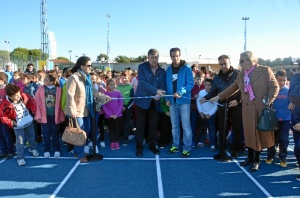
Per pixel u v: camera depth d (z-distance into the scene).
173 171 5.26
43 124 6.02
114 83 6.66
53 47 27.53
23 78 7.12
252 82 4.88
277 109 5.29
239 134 5.82
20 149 5.58
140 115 6.11
